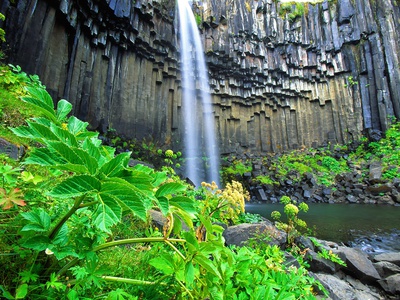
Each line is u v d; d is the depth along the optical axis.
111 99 14.47
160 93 18.03
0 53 6.70
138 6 14.84
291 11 23.55
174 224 1.32
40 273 1.12
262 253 2.58
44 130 0.90
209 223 1.27
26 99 1.05
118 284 1.36
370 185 16.72
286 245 3.80
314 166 19.69
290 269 2.28
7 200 0.99
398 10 22.41
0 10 7.89
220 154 21.00
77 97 12.14
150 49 16.75
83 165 0.82
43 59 9.80
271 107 23.28
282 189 18.03
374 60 21.59
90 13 12.48
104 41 13.78
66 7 10.86
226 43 20.39
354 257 4.21
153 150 16.05
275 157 21.44
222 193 2.08
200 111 20.78
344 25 23.03
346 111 22.12
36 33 9.38
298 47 23.17
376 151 19.30
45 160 0.79
